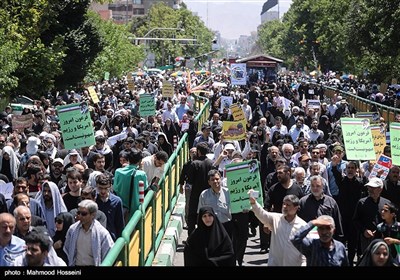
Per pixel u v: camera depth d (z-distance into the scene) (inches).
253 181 425.1
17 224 338.3
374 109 1588.3
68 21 1632.6
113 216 404.8
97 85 1914.4
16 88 1230.9
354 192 494.0
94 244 347.3
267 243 542.6
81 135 564.1
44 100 1235.2
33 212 396.2
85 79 1871.3
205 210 340.8
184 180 546.0
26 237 297.9
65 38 1595.7
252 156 660.1
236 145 668.7
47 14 1159.6
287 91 1905.8
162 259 509.7
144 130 802.8
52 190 399.2
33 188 444.8
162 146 746.8
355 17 1819.6
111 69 2361.0
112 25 2391.7
